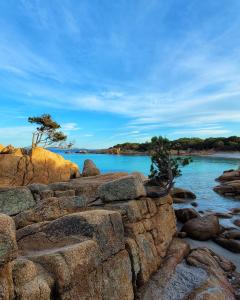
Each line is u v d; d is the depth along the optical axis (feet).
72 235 27.58
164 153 59.67
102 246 27.55
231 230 60.70
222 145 432.25
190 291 33.22
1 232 17.02
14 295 17.95
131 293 30.48
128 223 37.45
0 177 98.17
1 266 17.19
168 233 49.11
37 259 22.26
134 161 271.08
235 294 35.78
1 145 114.52
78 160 272.31
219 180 150.61
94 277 25.11
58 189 59.82
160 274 36.78
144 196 46.09
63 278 21.53
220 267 42.75
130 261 32.22
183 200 100.58
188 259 42.45
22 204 46.52
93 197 45.91
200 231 56.13
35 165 104.32
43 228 29.58
